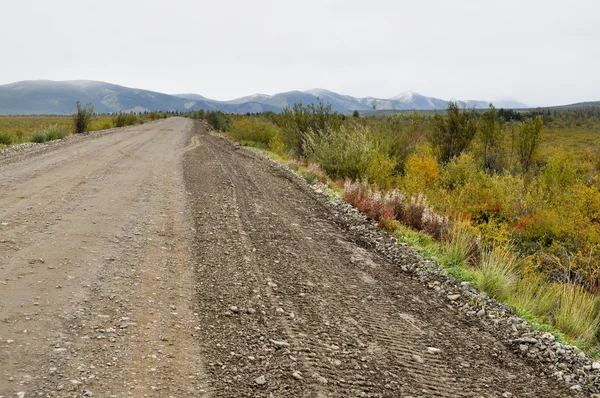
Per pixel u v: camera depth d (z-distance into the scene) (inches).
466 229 353.7
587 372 169.2
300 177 574.9
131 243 256.7
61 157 590.9
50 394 117.9
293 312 190.7
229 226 316.8
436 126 844.6
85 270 209.3
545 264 355.9
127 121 1834.4
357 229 352.8
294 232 322.3
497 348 183.6
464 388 147.9
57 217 294.5
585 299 262.5
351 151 603.2
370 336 178.1
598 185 600.7
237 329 169.9
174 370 137.7
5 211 297.9
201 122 2512.3
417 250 306.3
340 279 242.1
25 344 142.1
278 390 132.3
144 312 174.6
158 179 478.3
